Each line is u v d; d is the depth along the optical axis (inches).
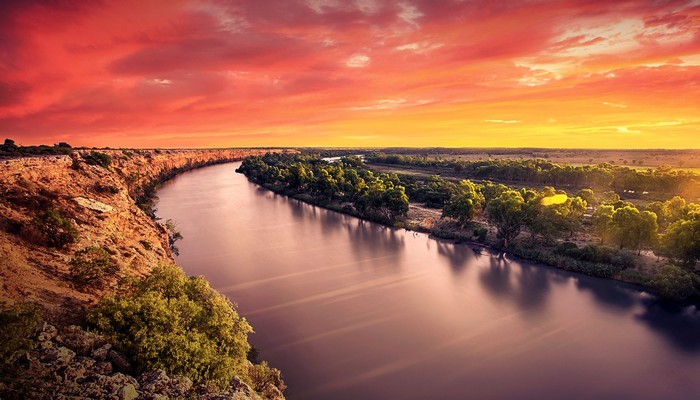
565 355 2176.4
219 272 3356.3
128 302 1047.0
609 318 2586.1
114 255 1737.2
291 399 1777.8
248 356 2018.9
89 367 833.5
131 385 820.0
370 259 3762.3
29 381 724.7
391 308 2709.2
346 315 2593.5
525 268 3521.2
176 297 1249.4
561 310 2699.3
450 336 2349.9
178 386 887.7
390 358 2111.2
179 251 3941.9
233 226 5064.0
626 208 3577.8
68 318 1021.8
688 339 2333.9
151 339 947.3
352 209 5974.4
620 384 1940.2
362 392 1834.4
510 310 2699.3
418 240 4463.6
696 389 1907.0
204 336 1138.7
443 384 1908.2
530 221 3993.6
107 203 2268.7
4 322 754.8
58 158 2466.8
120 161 6195.9
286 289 3009.4
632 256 3334.2
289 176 7800.2
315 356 2112.5
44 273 1263.5
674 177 6279.5
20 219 1563.7
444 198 6250.0
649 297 2876.5
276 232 4790.8
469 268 3538.4
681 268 3075.8
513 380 1952.5
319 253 3941.9
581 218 4630.9
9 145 3545.8
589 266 3336.6
